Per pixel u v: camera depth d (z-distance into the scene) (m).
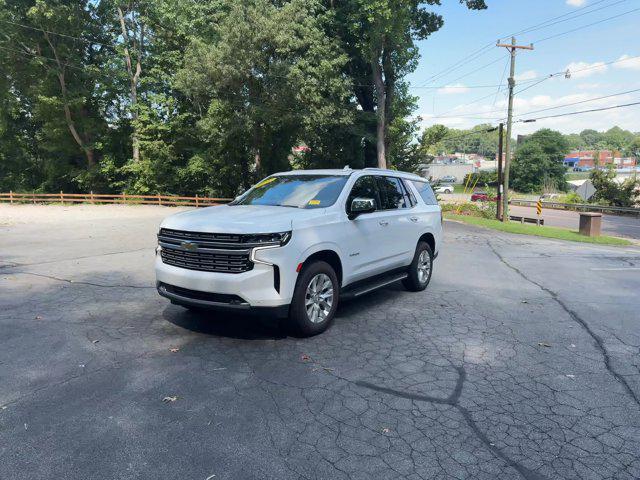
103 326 5.36
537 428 3.35
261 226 4.66
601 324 6.04
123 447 2.98
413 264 7.28
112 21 36.69
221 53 26.16
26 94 35.81
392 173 7.17
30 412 3.38
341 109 30.89
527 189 93.00
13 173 42.44
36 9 30.23
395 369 4.36
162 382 3.94
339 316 6.08
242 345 4.86
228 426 3.27
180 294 5.01
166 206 31.61
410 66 34.94
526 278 9.34
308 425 3.32
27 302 6.35
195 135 37.06
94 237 13.66
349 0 31.02
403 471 2.82
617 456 3.02
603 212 46.44
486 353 4.85
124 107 38.47
